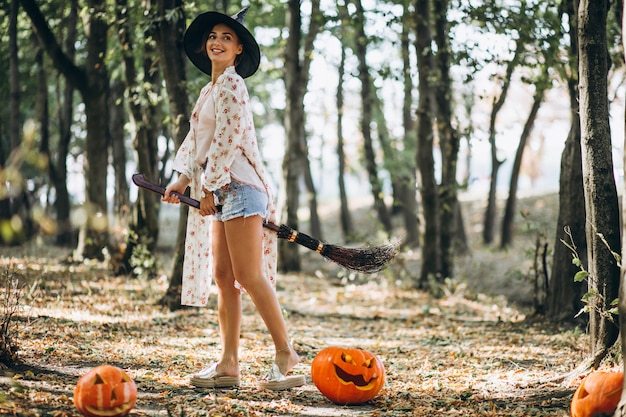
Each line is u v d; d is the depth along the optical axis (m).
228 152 4.84
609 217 5.32
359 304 11.05
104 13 10.36
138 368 5.62
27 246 15.04
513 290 11.65
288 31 14.32
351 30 15.72
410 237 19.42
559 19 9.21
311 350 7.01
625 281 3.97
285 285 12.87
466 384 5.55
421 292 11.91
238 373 5.14
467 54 10.54
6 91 15.83
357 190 42.94
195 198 5.17
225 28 5.15
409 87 17.86
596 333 5.36
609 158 5.36
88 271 12.00
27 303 7.95
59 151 16.08
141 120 11.38
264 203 5.04
